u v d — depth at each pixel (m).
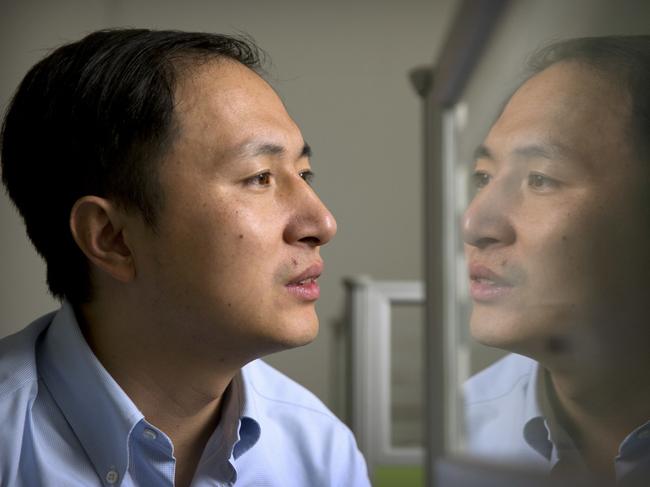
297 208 0.68
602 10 0.41
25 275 3.33
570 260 0.43
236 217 0.66
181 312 0.68
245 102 0.69
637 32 0.40
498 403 0.53
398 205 3.79
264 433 0.82
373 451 1.69
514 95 0.49
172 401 0.73
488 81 0.55
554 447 0.47
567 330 0.44
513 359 0.50
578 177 0.43
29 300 3.33
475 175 0.58
